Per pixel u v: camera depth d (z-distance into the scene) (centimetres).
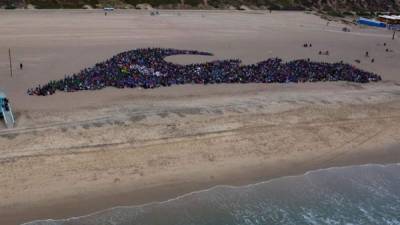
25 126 3444
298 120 4078
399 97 5062
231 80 5112
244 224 2659
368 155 3609
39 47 6125
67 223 2461
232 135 3638
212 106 4222
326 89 5147
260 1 12712
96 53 6003
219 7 11812
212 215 2692
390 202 3036
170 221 2592
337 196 3031
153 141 3397
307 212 2841
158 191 2828
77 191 2730
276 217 2756
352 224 2784
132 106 4056
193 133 3594
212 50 6750
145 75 5047
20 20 8138
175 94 4506
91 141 3297
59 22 8200
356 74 5897
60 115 3709
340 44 8250
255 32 8731
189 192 2861
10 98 4034
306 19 11306
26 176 2809
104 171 2956
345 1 14088
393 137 3966
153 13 10100
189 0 11650
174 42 7144
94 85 4550
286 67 5912
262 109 4256
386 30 10962
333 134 3888
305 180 3156
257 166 3250
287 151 3509
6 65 5147
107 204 2652
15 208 2528
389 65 6819
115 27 8094
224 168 3169
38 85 4481
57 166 2948
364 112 4462
